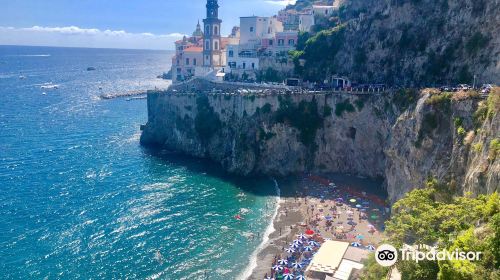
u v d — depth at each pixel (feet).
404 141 228.63
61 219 241.55
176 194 281.33
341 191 279.28
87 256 203.41
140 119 548.72
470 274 103.45
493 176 142.41
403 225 137.18
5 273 188.14
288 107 323.16
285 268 189.47
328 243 197.47
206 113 368.48
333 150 316.81
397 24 330.34
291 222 237.25
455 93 204.74
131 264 197.67
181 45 603.26
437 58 298.56
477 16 277.23
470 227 121.90
